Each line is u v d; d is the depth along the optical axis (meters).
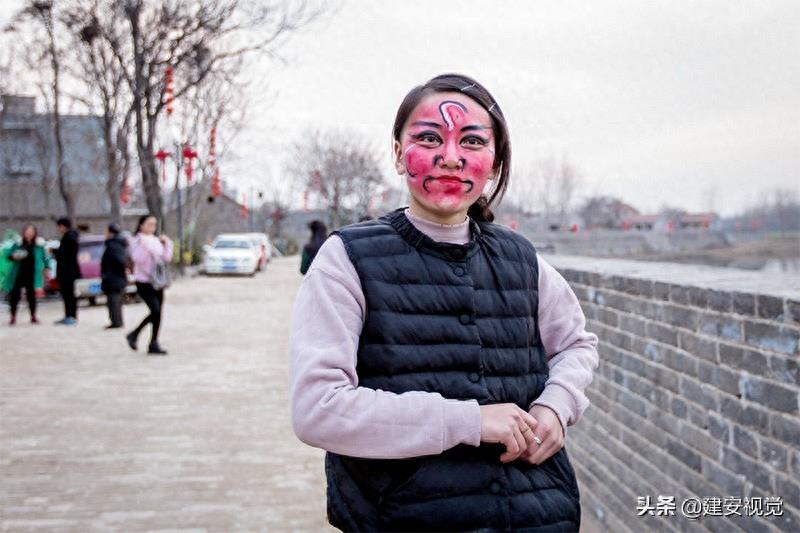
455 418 1.35
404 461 1.41
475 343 1.46
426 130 1.52
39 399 6.16
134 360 8.16
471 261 1.53
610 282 3.57
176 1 18.81
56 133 22.94
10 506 3.72
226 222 60.19
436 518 1.38
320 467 4.38
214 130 22.61
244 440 4.95
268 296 17.34
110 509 3.70
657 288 3.07
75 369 7.57
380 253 1.48
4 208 35.47
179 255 25.00
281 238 54.53
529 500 1.44
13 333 10.45
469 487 1.41
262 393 6.44
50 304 15.47
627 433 3.39
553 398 1.51
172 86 19.66
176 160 23.03
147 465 4.40
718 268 3.54
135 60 19.08
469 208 1.66
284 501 3.84
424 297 1.45
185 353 8.68
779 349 2.29
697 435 2.77
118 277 10.96
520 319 1.55
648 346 3.17
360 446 1.34
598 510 3.75
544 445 1.45
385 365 1.42
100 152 24.44
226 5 18.89
